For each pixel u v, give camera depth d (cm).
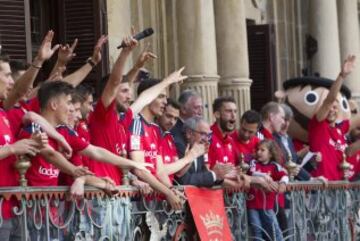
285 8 4228
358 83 4372
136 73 2238
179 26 3428
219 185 2377
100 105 2111
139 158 2192
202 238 2288
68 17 3066
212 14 3450
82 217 1941
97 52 2270
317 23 4256
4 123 1866
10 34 2805
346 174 2973
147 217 2148
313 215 2781
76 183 1905
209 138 2336
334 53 4266
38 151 1786
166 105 2358
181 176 2305
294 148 2922
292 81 3156
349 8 4403
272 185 2494
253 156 2584
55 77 2191
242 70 3634
